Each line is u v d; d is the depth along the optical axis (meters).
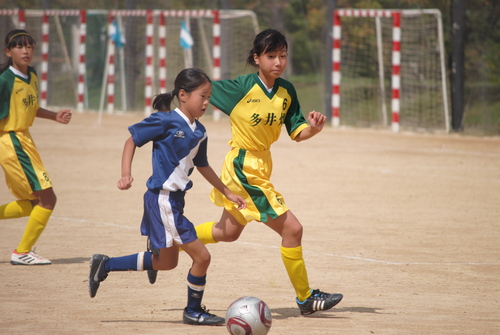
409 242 31.14
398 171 54.66
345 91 111.50
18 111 26.00
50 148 65.56
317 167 56.28
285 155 63.47
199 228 21.17
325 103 102.44
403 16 99.25
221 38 112.88
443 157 63.56
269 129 20.47
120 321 18.81
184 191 18.73
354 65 115.00
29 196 26.44
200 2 154.50
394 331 18.22
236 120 20.45
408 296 22.44
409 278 24.91
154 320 19.05
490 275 25.52
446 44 97.06
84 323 18.52
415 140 78.31
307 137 20.69
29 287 22.84
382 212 38.50
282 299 21.84
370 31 113.75
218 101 20.44
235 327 17.05
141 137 18.28
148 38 102.94
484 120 101.75
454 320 19.50
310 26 158.25
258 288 23.16
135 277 24.55
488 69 113.50
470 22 110.06
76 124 91.81
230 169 20.52
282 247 20.05
